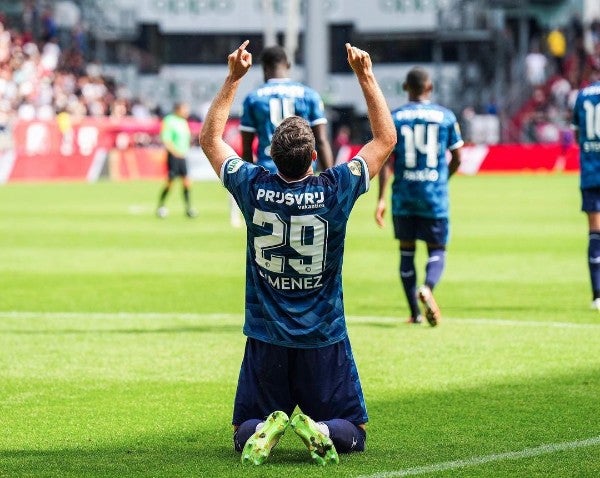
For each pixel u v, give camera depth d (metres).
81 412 11.58
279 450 9.84
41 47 79.50
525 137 76.19
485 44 87.62
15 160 65.00
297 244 8.97
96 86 77.62
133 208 43.81
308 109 16.78
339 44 93.06
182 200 49.44
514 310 18.44
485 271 23.94
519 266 24.80
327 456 9.16
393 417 11.16
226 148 9.29
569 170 69.69
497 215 39.25
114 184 62.72
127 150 69.06
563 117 75.31
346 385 9.38
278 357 9.23
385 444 10.04
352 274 23.78
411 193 17.03
